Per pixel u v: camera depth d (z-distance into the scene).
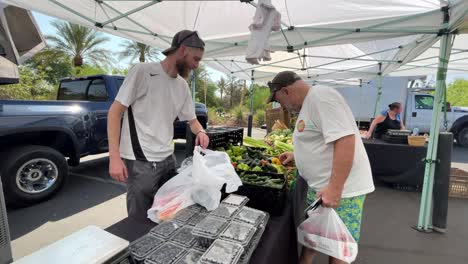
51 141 3.36
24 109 2.81
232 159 1.97
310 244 1.33
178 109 1.64
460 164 5.82
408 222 2.95
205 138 1.81
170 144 1.62
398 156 4.04
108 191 3.61
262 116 15.84
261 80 7.44
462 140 8.05
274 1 2.26
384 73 5.80
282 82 1.38
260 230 1.01
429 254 2.32
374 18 2.43
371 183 1.44
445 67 2.44
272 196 1.29
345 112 1.24
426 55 4.65
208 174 1.14
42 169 3.08
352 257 1.27
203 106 6.30
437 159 2.66
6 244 0.79
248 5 2.09
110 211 2.98
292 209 1.52
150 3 1.88
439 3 2.08
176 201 1.15
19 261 0.61
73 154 3.55
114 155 1.33
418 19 2.32
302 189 1.91
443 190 2.65
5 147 2.95
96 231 0.75
